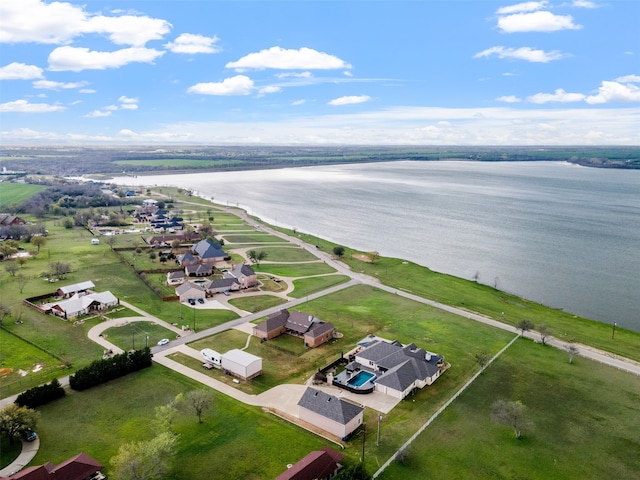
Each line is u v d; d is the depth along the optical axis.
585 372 96.69
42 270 161.62
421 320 124.38
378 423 75.44
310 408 76.00
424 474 64.69
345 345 107.50
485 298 148.00
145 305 129.62
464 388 89.00
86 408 78.69
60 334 108.75
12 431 68.19
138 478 58.91
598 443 72.62
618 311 141.00
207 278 157.38
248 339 109.00
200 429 73.62
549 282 167.75
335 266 179.50
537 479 64.31
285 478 59.00
